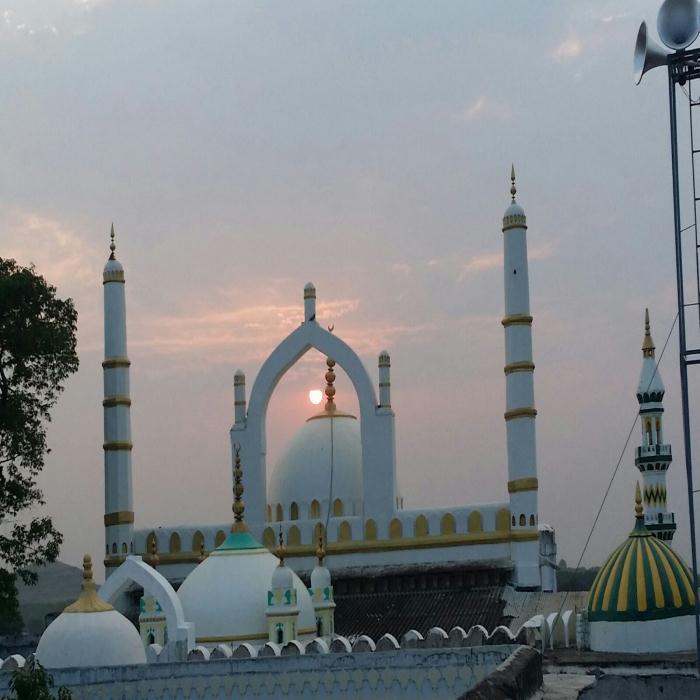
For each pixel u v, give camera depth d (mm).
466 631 41844
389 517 46125
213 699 32844
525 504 44906
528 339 45781
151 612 38156
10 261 46219
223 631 37594
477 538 45188
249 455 48250
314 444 48188
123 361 49469
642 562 34438
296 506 47469
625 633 33969
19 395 44312
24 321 44000
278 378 48812
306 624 38812
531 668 21797
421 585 45469
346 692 32219
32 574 44094
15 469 44344
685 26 26000
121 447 48969
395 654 32062
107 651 34094
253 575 38688
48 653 34094
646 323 48844
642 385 48219
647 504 47719
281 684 32594
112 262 50094
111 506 48781
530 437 45219
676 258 25844
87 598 35156
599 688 26688
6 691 33062
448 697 31516
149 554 48500
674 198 26000
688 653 33531
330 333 47875
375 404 46812
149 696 33031
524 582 44375
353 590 46000
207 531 48188
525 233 46344
